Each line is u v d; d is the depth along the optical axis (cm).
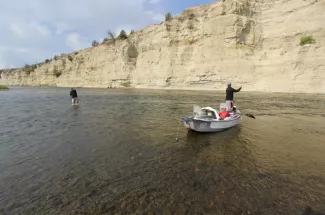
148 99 2398
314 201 426
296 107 1672
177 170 572
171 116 1374
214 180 516
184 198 440
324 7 2873
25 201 434
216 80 3572
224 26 3500
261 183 500
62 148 754
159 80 4272
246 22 3403
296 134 927
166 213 391
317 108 1622
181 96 2645
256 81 3250
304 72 2803
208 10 4297
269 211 396
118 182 507
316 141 823
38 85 7769
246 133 955
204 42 3762
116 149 741
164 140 852
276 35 3253
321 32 2806
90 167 592
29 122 1213
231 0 3462
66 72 6662
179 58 4059
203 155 686
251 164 610
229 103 1136
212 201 429
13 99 2631
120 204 420
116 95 2988
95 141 835
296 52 2877
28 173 559
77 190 474
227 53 3488
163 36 4288
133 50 5066
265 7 3519
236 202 425
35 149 745
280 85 2989
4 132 984
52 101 2372
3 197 449
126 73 4984
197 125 902
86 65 5988
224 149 743
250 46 3412
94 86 5694
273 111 1505
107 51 5438
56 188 483
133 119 1285
